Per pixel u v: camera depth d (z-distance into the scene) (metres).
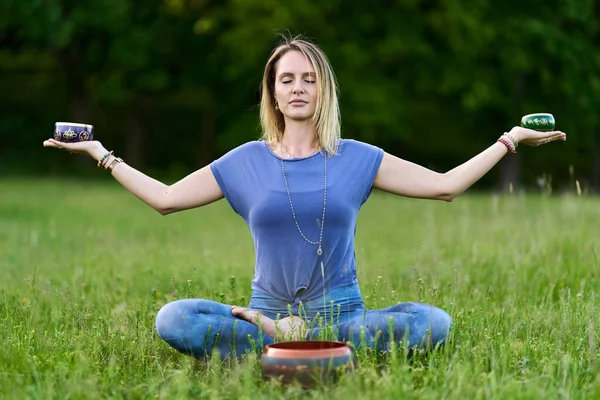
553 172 44.56
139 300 8.22
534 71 37.91
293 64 6.31
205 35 41.69
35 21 37.94
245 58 37.16
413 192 6.29
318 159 6.28
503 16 36.62
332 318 5.99
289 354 5.17
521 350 6.17
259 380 5.45
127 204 23.83
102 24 37.91
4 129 45.62
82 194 27.23
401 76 38.28
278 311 6.26
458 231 14.20
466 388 5.00
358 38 37.28
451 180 6.29
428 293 7.62
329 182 6.19
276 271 6.22
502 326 6.88
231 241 14.01
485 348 5.98
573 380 5.41
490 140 41.25
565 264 10.09
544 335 6.67
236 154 6.36
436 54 37.47
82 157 42.44
